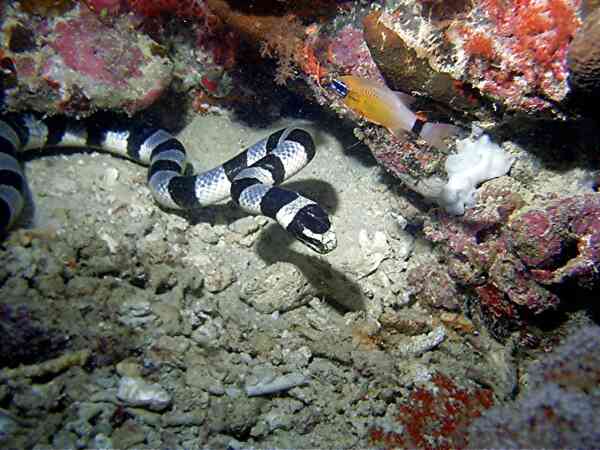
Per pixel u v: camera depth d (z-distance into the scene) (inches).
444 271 15.2
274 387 13.1
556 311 13.3
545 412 10.7
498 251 13.4
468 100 12.6
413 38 11.9
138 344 12.9
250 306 15.0
